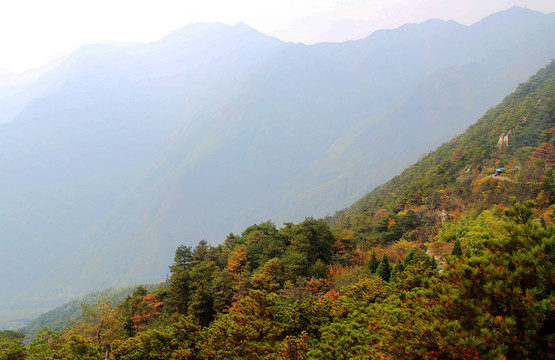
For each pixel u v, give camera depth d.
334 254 61.97
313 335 25.16
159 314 53.69
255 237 64.81
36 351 34.88
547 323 11.72
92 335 48.47
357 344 18.70
